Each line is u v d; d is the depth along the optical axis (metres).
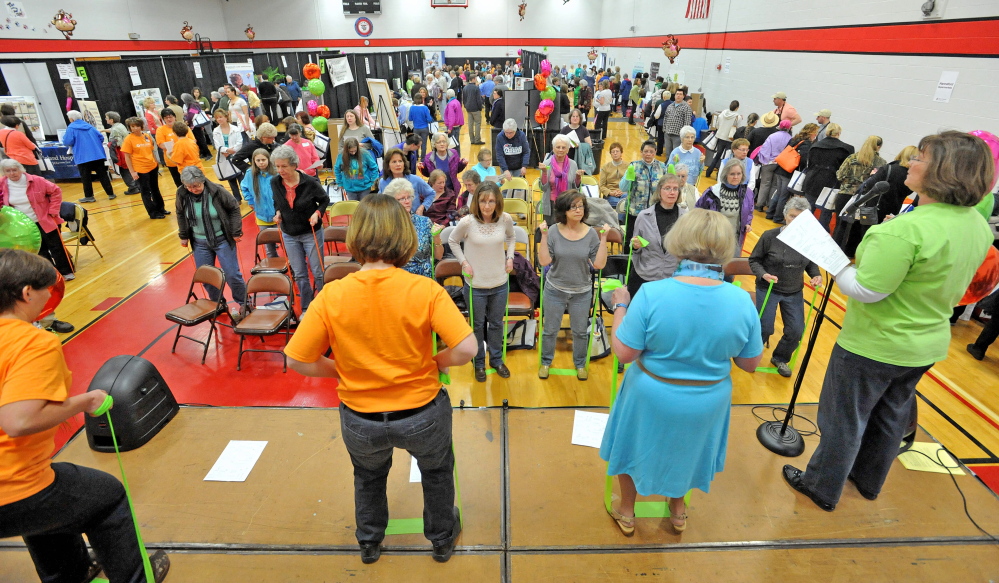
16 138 7.45
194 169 4.32
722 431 2.24
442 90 18.28
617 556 2.47
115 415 3.06
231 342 4.62
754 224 8.00
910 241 2.07
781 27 9.76
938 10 6.10
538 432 3.33
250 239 7.20
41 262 1.73
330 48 24.16
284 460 3.07
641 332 1.99
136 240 7.25
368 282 1.78
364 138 7.67
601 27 24.95
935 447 3.21
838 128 6.66
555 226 3.65
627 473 2.35
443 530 2.38
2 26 12.57
